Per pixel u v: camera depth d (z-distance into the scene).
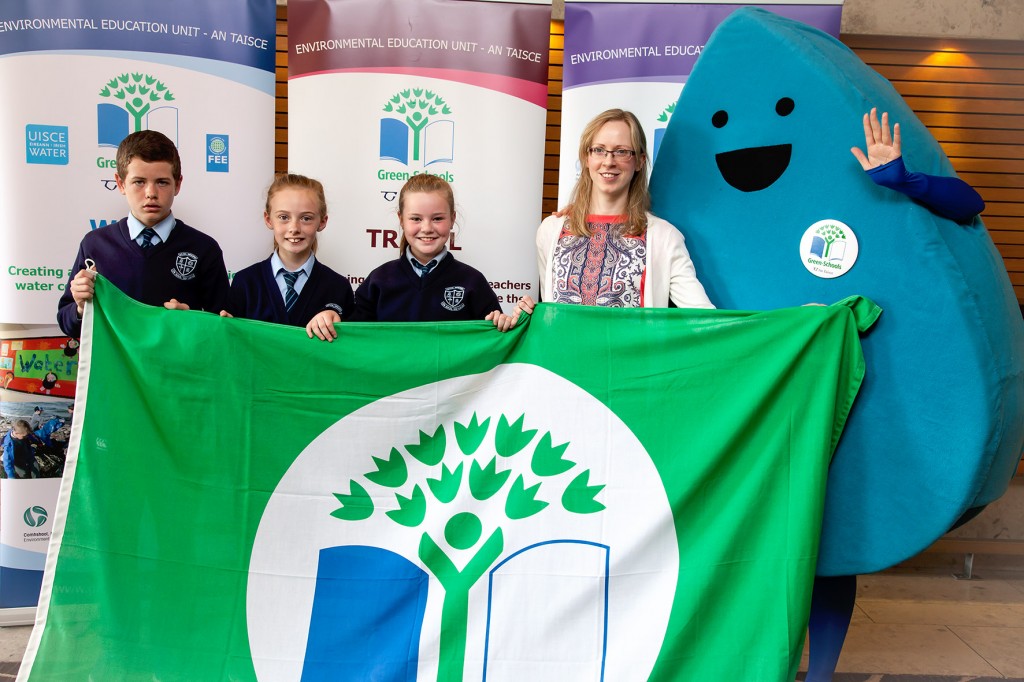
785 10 3.62
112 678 2.58
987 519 5.00
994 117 5.19
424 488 2.74
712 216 3.10
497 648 2.66
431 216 3.13
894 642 3.87
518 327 2.78
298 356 2.72
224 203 3.59
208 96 3.53
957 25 4.86
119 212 3.52
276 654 2.64
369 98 3.64
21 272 3.50
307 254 3.42
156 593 2.62
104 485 2.62
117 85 3.46
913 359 2.69
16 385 3.56
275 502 2.70
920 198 2.68
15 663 3.38
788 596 2.60
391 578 2.69
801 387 2.68
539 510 2.73
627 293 3.01
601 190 3.06
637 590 2.68
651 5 3.70
